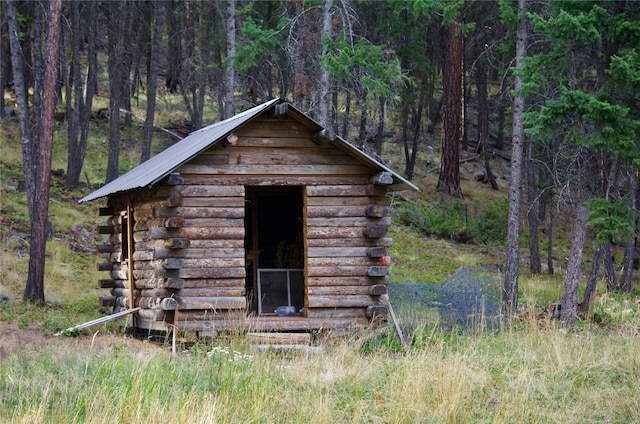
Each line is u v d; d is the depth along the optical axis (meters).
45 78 19.23
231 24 27.95
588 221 18.59
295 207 17.84
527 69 18.31
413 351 13.38
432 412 9.59
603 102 16.30
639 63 16.33
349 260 15.34
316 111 24.31
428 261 28.83
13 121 34.38
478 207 36.28
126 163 33.97
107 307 19.48
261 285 16.91
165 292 14.39
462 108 45.69
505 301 19.25
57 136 34.88
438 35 42.59
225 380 9.98
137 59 39.84
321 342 14.51
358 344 13.66
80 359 10.57
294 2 26.50
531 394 10.52
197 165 14.66
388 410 9.77
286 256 17.61
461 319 16.28
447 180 36.66
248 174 14.92
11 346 12.69
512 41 24.45
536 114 17.36
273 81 37.81
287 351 13.46
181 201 14.51
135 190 16.02
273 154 15.10
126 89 38.47
